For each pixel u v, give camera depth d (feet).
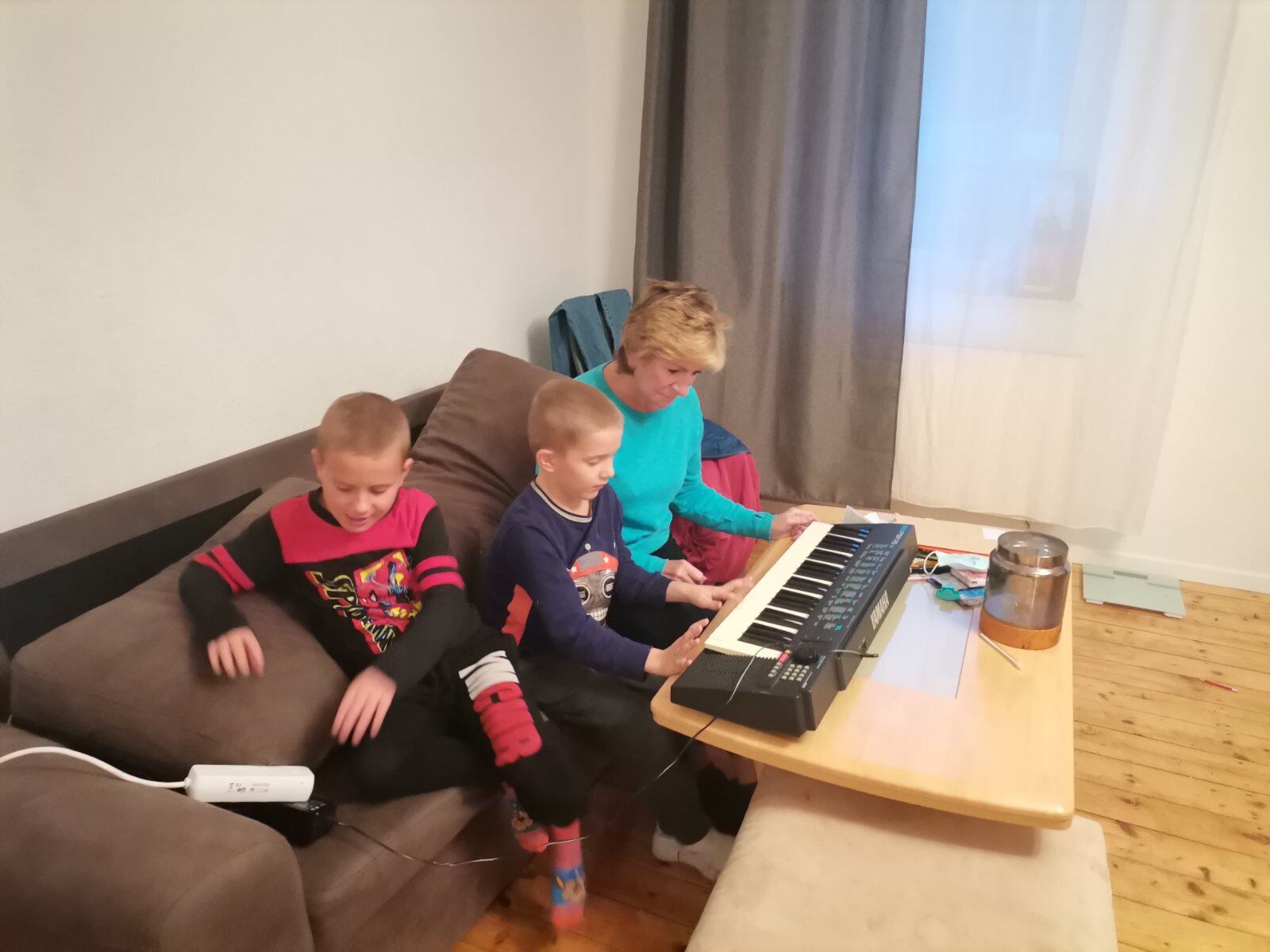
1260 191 7.82
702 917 3.48
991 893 3.44
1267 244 7.93
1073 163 8.01
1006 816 3.38
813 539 5.16
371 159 6.47
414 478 5.76
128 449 5.08
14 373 4.49
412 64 6.70
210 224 5.35
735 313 9.05
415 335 7.20
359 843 3.92
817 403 9.16
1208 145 7.60
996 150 8.19
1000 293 8.56
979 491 9.29
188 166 5.16
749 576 5.00
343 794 4.06
